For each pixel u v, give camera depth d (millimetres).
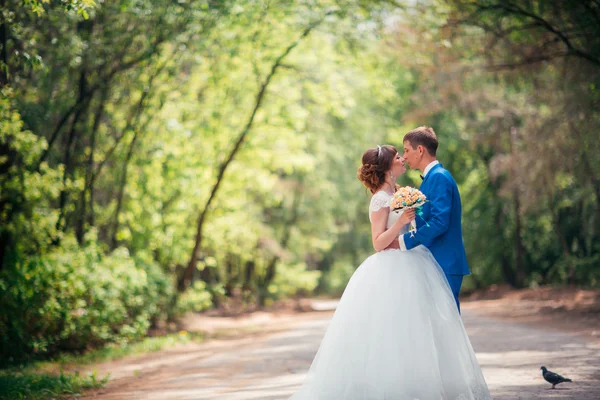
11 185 13805
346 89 23734
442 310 5406
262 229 30406
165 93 18750
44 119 15117
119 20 16547
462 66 20547
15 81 13383
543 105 22062
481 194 33469
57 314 14117
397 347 5285
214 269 32156
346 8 19219
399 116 33688
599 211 25516
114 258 16781
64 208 16156
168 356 14242
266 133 23078
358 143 34344
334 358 5453
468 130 27453
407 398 5199
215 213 23953
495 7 15805
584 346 10617
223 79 21234
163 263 22031
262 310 31406
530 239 32469
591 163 19219
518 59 18328
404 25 19453
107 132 18844
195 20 16953
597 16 15156
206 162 21734
